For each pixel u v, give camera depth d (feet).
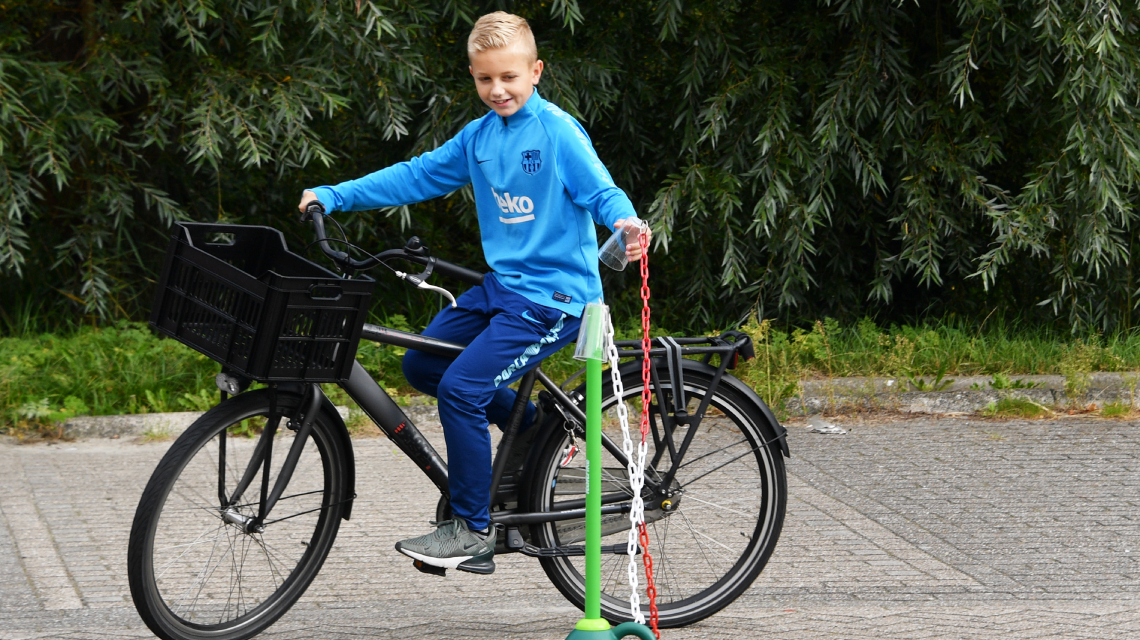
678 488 21.52
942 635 20.72
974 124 42.42
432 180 20.15
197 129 36.60
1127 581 23.77
